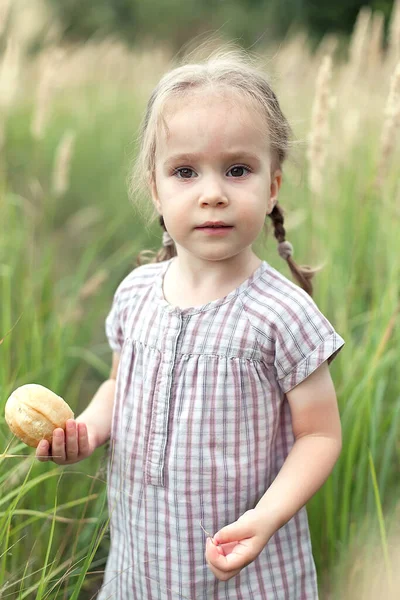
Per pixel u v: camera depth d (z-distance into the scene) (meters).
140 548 1.74
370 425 2.25
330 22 18.83
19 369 2.49
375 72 4.01
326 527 2.23
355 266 3.07
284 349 1.62
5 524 1.76
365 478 2.30
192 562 1.68
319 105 2.70
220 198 1.54
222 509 1.65
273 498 1.56
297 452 1.65
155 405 1.68
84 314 3.80
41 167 6.07
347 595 2.07
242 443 1.63
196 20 23.59
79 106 8.18
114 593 1.84
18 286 3.25
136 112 8.12
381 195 3.09
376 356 2.29
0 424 2.15
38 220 4.28
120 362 1.83
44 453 1.62
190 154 1.57
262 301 1.65
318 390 1.66
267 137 1.65
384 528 2.04
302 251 3.21
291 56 5.68
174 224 1.61
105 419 1.93
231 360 1.62
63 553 2.29
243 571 1.69
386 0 13.82
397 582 1.90
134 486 1.74
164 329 1.70
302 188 3.42
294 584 1.75
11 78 3.96
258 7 22.08
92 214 5.46
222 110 1.57
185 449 1.64
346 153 3.43
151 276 1.88
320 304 2.75
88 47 9.78
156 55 10.71
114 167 6.80
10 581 1.94
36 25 7.02
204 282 1.70
